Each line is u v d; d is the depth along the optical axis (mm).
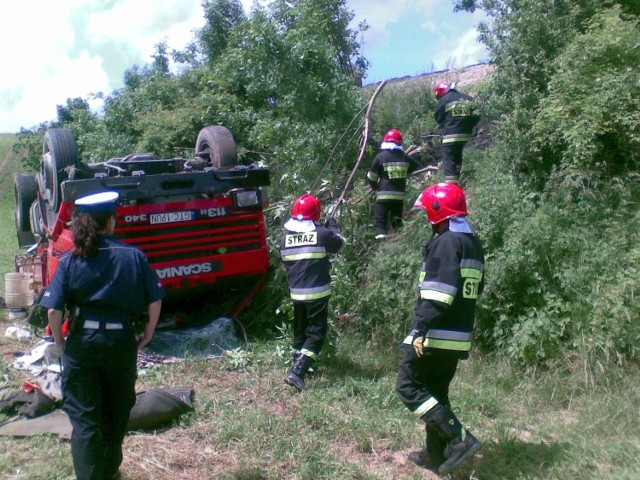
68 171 6734
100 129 12031
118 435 3994
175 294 6820
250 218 7031
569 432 4703
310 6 10648
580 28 8281
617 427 4684
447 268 3975
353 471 4246
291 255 5996
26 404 5238
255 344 6770
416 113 10602
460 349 4082
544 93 7852
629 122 6707
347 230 8008
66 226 6414
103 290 3816
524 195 6824
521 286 6035
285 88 9359
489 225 6402
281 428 4855
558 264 6020
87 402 3807
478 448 4012
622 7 8602
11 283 8180
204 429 4910
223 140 7598
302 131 9047
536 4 8023
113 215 3980
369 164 9422
